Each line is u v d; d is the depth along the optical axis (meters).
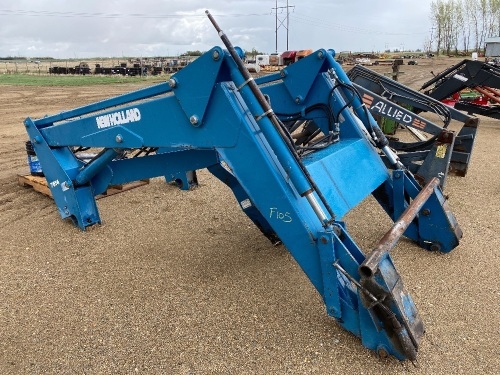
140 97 3.55
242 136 2.76
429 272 3.68
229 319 3.09
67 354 2.78
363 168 3.64
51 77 36.72
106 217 5.11
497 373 2.54
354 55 66.44
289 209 2.68
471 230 4.55
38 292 3.51
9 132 10.94
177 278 3.68
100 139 3.83
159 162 4.14
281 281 3.58
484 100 12.51
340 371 2.57
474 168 7.06
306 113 4.30
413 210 3.12
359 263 2.61
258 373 2.58
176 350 2.79
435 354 2.70
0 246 4.38
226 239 4.44
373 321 2.53
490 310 3.14
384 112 5.38
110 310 3.24
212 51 2.70
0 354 2.79
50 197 5.79
